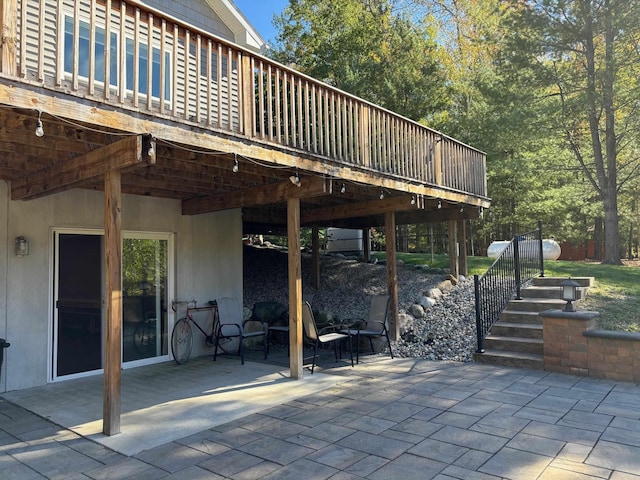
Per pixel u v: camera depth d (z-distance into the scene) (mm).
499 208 17969
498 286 7438
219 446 3789
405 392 5191
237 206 6801
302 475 3199
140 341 7027
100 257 6656
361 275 11352
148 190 6883
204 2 8656
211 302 7910
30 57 5805
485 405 4625
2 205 5703
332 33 17844
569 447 3543
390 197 8094
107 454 3701
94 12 3779
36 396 5395
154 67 7293
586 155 16297
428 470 3217
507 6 13906
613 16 11828
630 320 6570
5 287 5672
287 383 5758
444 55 17984
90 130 4027
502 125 13547
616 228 12586
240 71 4949
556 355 5902
